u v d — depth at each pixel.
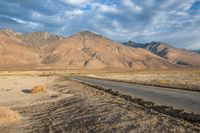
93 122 13.46
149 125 11.84
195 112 15.73
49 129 13.38
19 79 72.31
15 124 15.14
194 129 11.07
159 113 14.88
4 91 37.31
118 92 28.28
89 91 30.59
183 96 25.02
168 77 79.56
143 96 24.95
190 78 68.88
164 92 29.16
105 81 56.28
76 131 12.25
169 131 10.72
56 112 18.36
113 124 12.48
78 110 17.75
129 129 11.41
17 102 25.50
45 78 77.38
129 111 15.48
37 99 27.00
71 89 35.66
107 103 19.31
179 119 13.37
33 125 14.70
